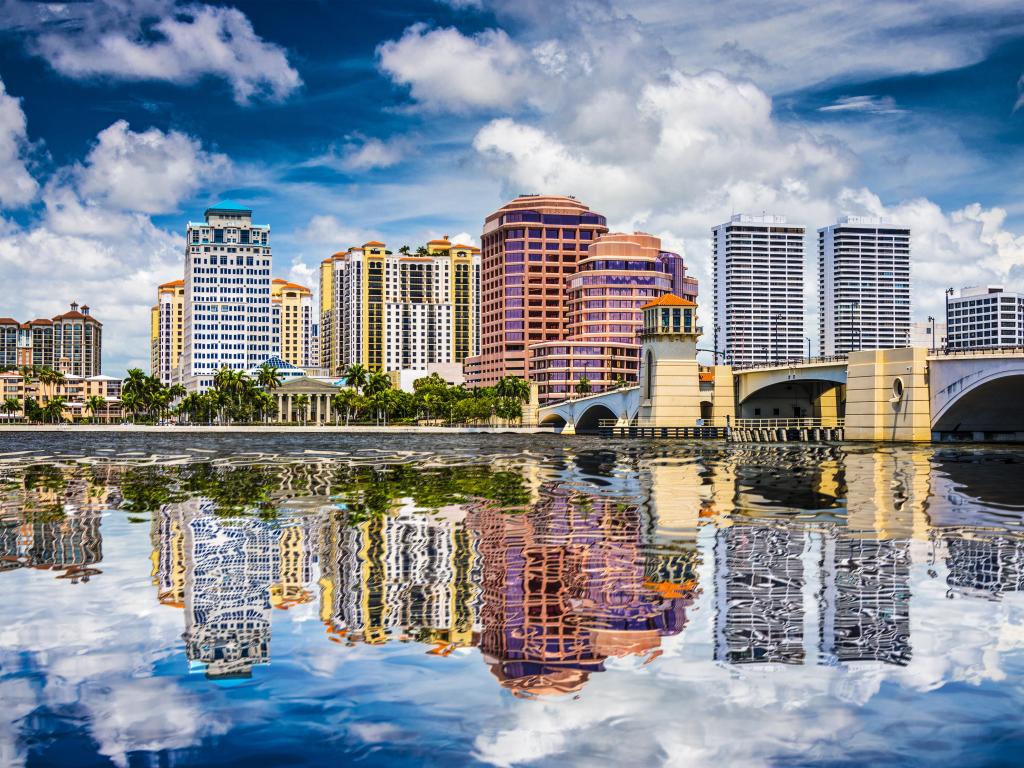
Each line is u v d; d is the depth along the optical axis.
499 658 19.03
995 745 14.63
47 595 25.48
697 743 14.73
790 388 158.88
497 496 52.62
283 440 178.25
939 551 31.23
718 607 23.19
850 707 16.23
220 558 31.41
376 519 41.84
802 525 38.22
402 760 14.15
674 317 155.12
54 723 15.69
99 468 83.56
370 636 20.89
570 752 14.41
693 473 69.88
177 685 17.53
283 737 15.01
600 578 27.08
